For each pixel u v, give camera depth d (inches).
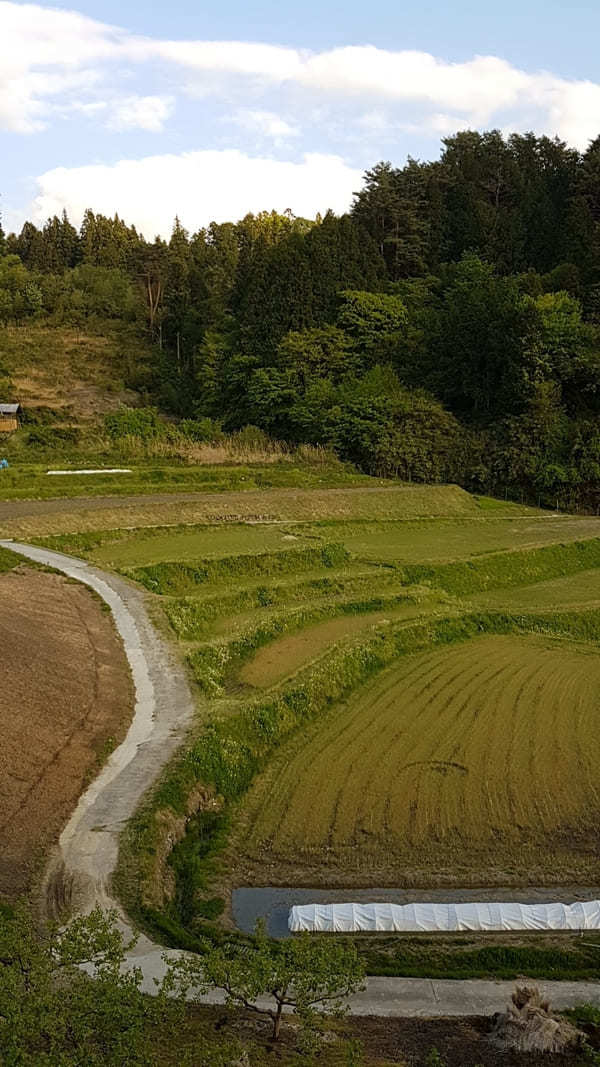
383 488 2896.2
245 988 558.3
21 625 1282.0
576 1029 582.9
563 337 3400.6
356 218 5231.3
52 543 1893.5
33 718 1018.1
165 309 5546.3
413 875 852.0
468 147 5767.7
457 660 1487.5
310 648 1450.5
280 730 1159.0
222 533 2166.6
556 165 5502.0
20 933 565.0
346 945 711.7
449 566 2034.9
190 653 1322.6
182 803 932.0
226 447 3319.4
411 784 1031.6
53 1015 493.7
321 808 975.0
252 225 7052.2
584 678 1402.6
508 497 3238.2
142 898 746.2
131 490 2486.5
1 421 3476.9
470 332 3575.3
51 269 6865.2
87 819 860.0
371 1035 585.6
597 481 3147.1
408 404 3410.4
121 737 1047.6
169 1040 560.1
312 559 1968.5
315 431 3494.1
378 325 3870.6
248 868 862.5
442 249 4889.3
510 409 3467.0
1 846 785.6
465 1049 569.0
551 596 1983.3
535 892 827.4
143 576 1699.1
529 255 4547.2
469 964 701.3
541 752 1119.0
